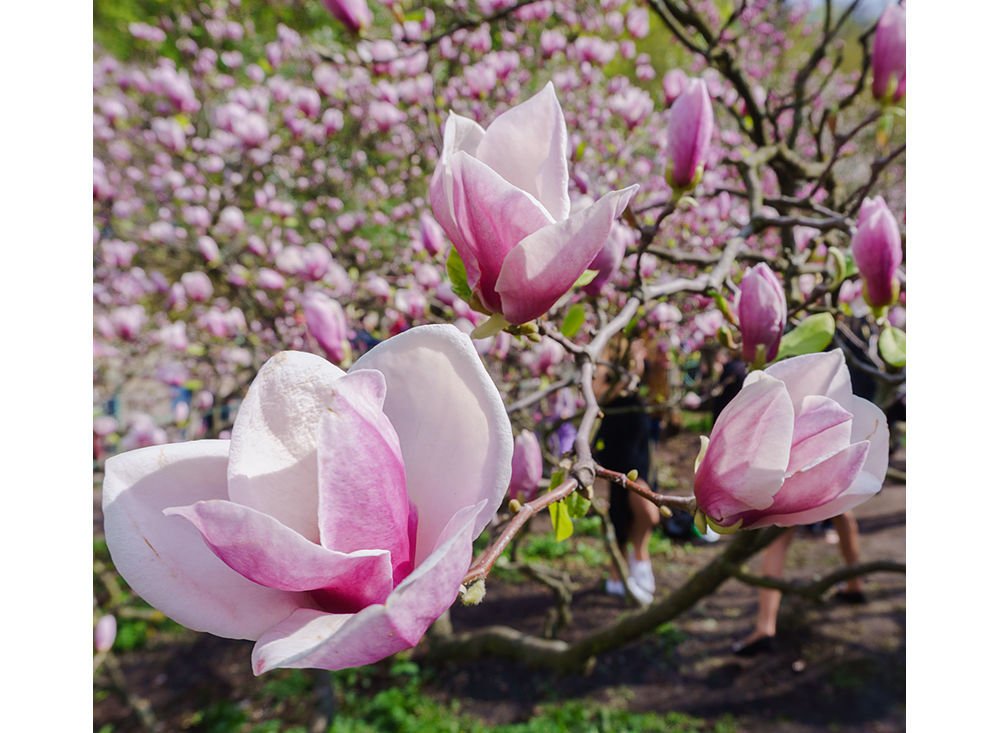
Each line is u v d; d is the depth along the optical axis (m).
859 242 0.93
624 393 2.20
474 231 0.57
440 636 3.74
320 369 0.47
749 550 1.94
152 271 4.14
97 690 3.69
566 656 2.85
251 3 5.05
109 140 4.14
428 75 3.37
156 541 0.47
